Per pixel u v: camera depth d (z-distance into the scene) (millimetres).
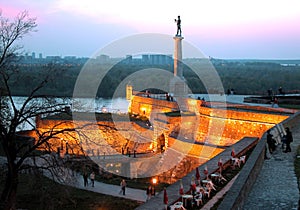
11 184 17703
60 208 21406
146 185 27312
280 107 35719
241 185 12016
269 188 14281
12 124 17859
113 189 25938
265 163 18312
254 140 25719
